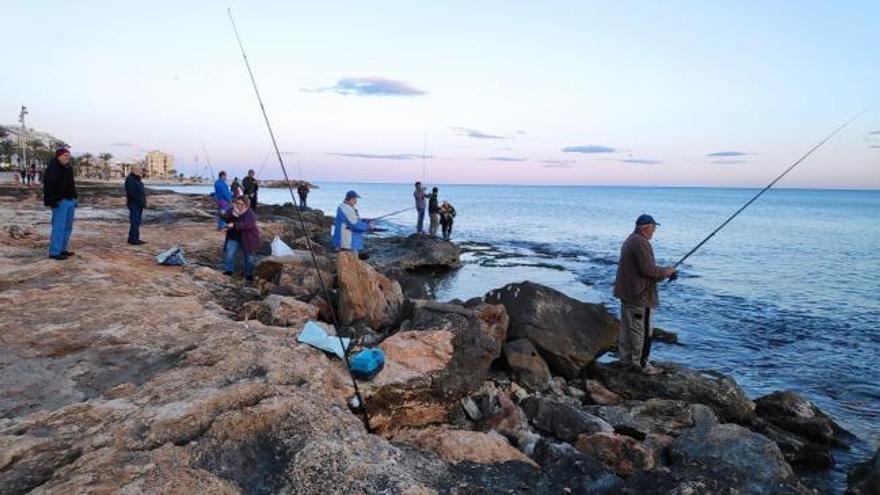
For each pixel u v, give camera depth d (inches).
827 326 522.6
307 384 202.1
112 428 161.0
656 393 307.4
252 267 460.4
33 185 1513.3
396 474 151.9
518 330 346.9
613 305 586.9
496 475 177.5
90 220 745.0
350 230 499.8
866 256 1048.2
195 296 358.3
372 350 237.6
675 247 1189.1
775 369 402.9
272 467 151.4
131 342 239.3
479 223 1844.2
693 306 604.1
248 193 910.4
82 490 127.0
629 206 3553.2
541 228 1646.2
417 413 232.8
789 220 2284.7
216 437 159.2
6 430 159.5
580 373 334.6
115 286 332.5
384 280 377.7
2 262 377.1
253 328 267.7
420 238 869.2
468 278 736.3
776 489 189.3
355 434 171.2
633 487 177.6
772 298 653.3
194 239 617.3
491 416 248.1
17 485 132.9
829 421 296.4
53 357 221.1
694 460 205.8
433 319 288.0
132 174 517.3
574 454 195.2
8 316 264.7
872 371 399.9
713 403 300.0
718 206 3833.7
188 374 200.7
